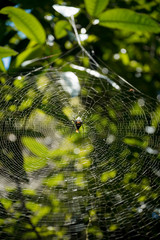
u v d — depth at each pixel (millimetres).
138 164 4496
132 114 4781
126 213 4059
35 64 3131
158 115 4422
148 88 4074
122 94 4473
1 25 2949
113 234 3811
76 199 4266
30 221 3826
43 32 2021
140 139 4508
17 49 2908
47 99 4637
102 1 1609
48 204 4086
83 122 5195
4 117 4539
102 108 4953
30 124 4766
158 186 4238
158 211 3979
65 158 4938
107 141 5105
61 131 5223
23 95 4293
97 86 4535
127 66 4047
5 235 3652
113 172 4609
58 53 3232
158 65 3961
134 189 4320
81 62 3715
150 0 3287
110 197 4277
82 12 2902
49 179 4469
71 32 2998
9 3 2465
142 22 1659
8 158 4391
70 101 4742
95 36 3570
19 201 3936
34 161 4441
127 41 3855
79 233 3824
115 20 1689
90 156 5035
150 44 3910
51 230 3807
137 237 3742
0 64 2330
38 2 2523
